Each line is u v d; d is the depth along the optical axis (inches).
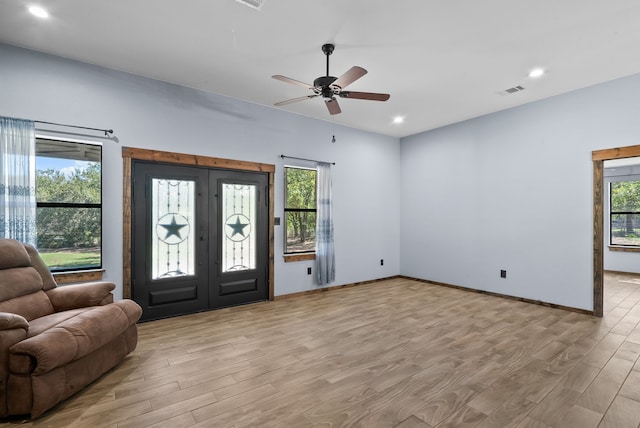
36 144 129.2
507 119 193.5
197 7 99.7
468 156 214.5
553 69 142.2
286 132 197.5
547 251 176.7
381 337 131.2
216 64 138.2
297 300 190.9
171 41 119.9
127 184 145.3
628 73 146.6
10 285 94.0
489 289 203.0
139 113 148.6
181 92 160.1
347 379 97.1
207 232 169.5
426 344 123.8
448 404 83.9
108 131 140.2
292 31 112.8
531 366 105.0
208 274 169.8
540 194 179.3
